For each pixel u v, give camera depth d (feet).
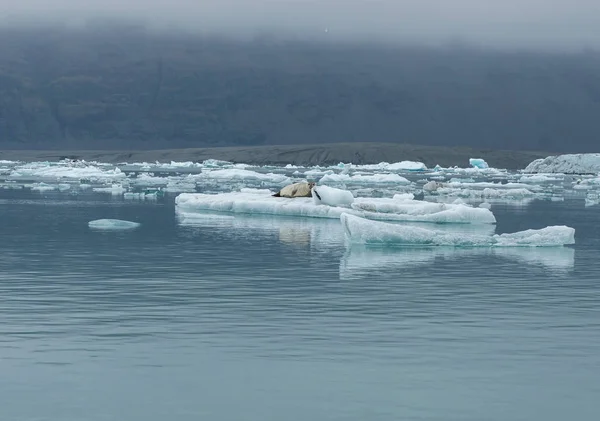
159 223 158.20
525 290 78.79
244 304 70.44
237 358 52.49
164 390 45.96
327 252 108.99
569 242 120.26
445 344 56.44
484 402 44.24
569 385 47.32
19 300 72.18
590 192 334.65
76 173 511.40
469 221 164.86
